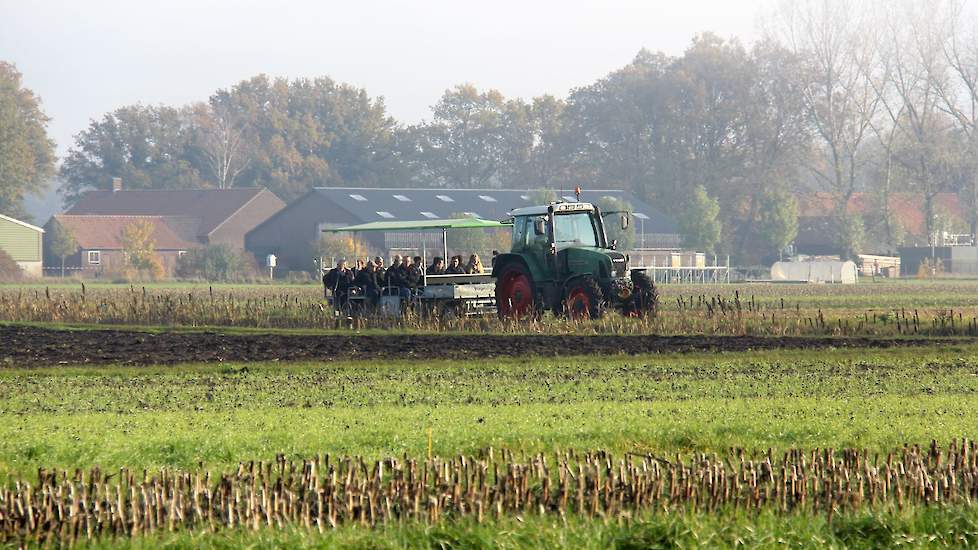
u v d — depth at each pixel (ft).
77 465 168.45
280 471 155.63
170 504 135.54
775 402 247.91
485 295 497.05
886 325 469.57
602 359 352.08
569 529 133.28
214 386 289.12
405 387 284.20
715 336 431.43
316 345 400.26
